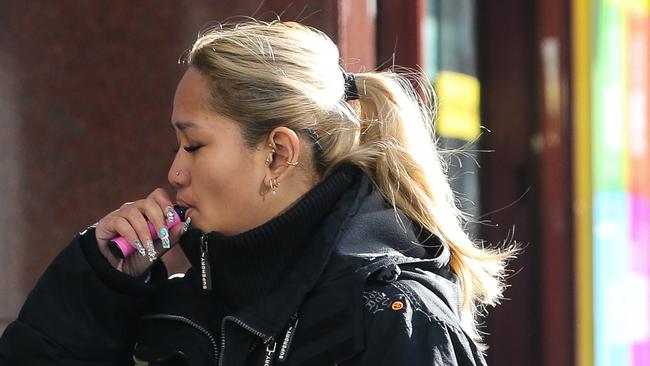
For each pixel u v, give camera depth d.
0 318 11.86
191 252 7.63
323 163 7.52
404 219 7.64
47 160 11.99
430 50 15.84
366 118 7.83
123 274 7.44
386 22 13.59
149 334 7.60
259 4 11.57
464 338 6.94
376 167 7.70
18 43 12.07
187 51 11.60
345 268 7.12
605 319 17.06
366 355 6.84
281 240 7.27
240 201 7.38
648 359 18.31
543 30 16.81
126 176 11.88
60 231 11.93
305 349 7.02
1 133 12.02
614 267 17.38
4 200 11.99
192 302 7.59
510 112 17.03
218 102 7.31
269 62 7.36
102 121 11.95
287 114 7.33
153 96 11.85
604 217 17.11
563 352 16.62
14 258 11.95
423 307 6.92
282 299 7.12
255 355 7.16
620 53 17.72
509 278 16.92
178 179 7.43
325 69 7.57
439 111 15.85
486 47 17.14
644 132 18.41
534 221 16.88
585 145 16.80
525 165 16.95
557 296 16.67
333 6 11.42
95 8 11.98
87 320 7.45
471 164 16.66
